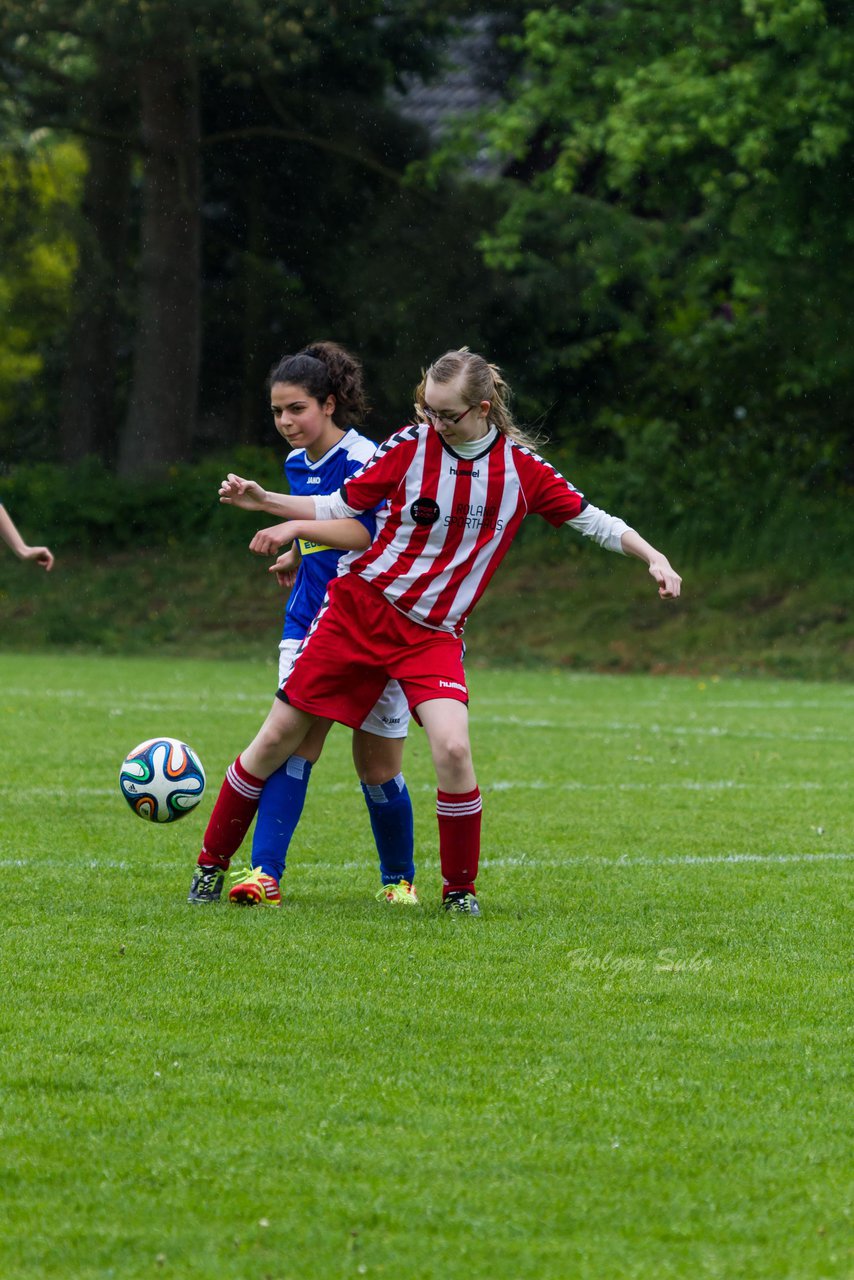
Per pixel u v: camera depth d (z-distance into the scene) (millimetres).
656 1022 14477
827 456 101812
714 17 88938
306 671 19953
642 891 21859
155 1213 9820
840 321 94062
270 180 113500
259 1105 11844
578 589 97312
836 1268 9141
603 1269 9086
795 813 30828
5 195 104438
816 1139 11289
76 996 15078
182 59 102562
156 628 98250
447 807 19797
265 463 112312
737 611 91375
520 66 118750
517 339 113312
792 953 17734
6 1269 9055
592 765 39156
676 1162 10773
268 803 20484
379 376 112000
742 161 83938
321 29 102750
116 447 125750
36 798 30953
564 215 103188
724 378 104062
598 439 114938
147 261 108188
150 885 21609
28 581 105000
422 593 19672
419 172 107688
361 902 20672
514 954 17344
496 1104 11953
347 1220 9727
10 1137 11094
